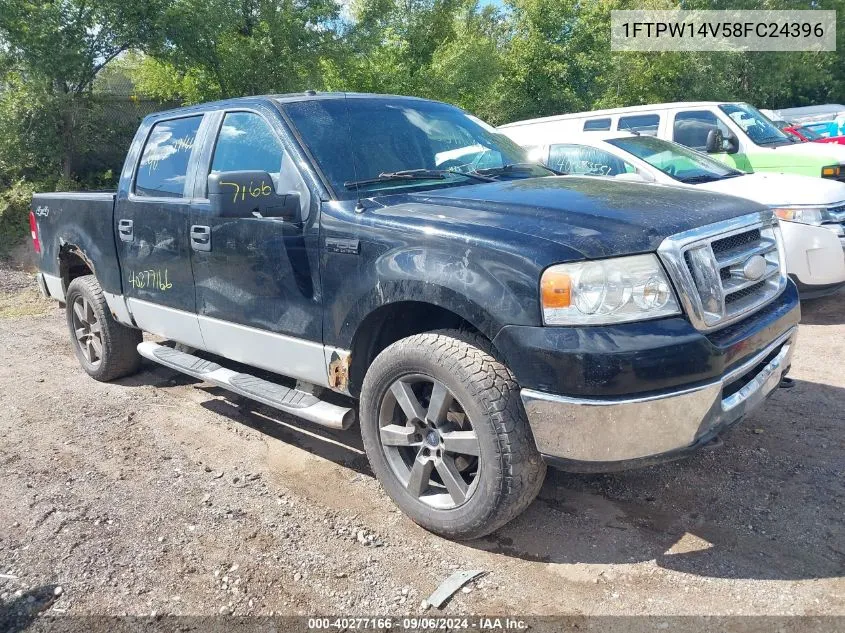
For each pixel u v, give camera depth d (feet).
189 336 14.24
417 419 10.18
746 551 9.59
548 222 9.34
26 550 10.33
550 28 85.30
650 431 8.63
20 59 43.42
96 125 48.42
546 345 8.54
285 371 12.12
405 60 77.36
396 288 9.90
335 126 12.31
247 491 11.92
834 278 20.12
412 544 10.18
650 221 9.27
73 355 20.53
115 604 9.05
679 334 8.68
